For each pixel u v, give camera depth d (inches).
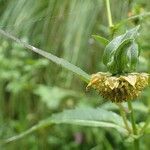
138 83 7.3
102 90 7.3
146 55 13.2
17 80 18.3
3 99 18.7
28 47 7.0
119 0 10.8
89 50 12.7
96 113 9.3
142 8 11.7
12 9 8.8
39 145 18.9
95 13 10.9
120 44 7.3
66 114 9.4
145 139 16.5
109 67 7.4
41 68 17.0
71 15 10.9
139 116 16.3
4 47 13.0
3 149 17.9
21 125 18.5
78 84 16.7
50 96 18.3
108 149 18.6
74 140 19.7
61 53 11.8
